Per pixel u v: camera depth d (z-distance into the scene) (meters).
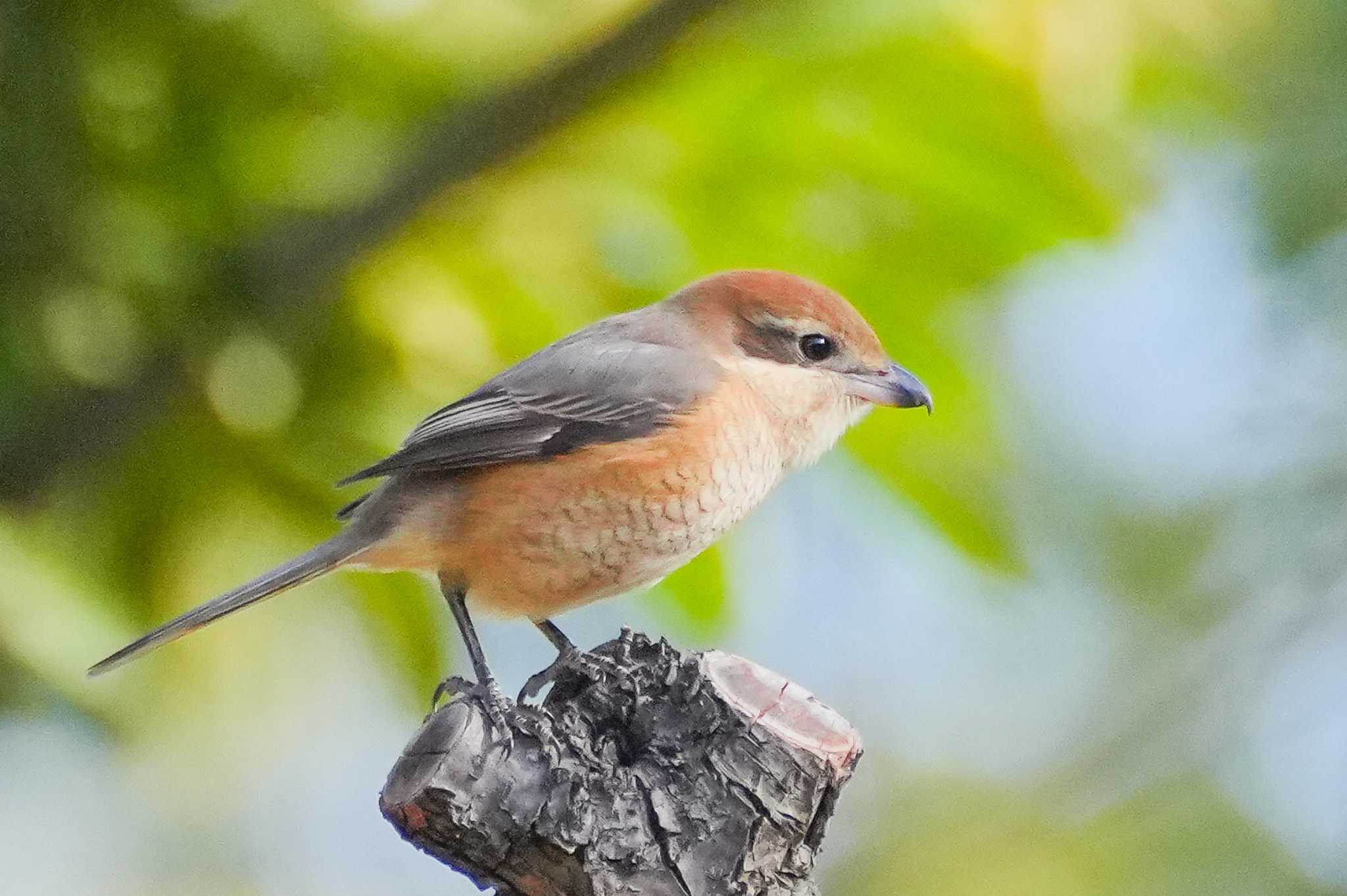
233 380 7.93
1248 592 10.46
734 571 9.05
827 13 8.18
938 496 8.91
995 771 12.16
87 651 7.03
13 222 7.56
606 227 8.50
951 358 8.96
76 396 7.59
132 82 7.83
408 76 8.38
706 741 6.30
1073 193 8.52
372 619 8.66
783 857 6.18
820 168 8.57
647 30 7.83
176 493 8.05
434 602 8.80
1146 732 11.09
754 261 9.15
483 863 5.98
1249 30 8.84
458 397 8.40
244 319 7.77
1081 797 11.30
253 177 8.16
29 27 7.58
